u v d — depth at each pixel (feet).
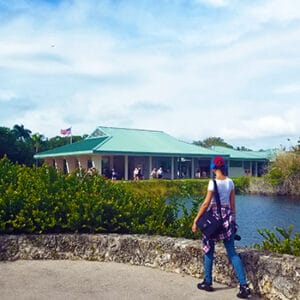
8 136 216.54
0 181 25.40
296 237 22.36
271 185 134.82
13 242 21.98
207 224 16.81
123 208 24.25
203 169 174.60
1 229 22.59
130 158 155.84
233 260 16.66
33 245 22.07
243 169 187.93
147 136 165.89
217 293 16.84
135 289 17.24
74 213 23.08
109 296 16.34
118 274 19.38
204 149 164.96
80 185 25.99
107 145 142.20
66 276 18.98
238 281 17.22
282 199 117.50
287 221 67.82
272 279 16.26
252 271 17.07
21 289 17.06
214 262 18.45
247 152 198.08
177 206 27.14
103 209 23.62
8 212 23.20
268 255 17.06
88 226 23.21
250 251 17.78
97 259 21.84
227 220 16.83
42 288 17.22
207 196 17.11
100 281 18.29
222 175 17.42
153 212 24.80
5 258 21.72
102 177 27.66
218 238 16.83
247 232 53.88
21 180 25.68
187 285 17.81
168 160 160.76
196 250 19.15
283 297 15.75
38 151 249.75
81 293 16.66
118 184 28.14
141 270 20.08
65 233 23.09
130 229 23.72
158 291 17.01
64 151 149.07
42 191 24.27
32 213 23.03
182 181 108.78
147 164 156.66
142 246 21.06
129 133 165.07
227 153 178.50
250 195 133.39
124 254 21.49
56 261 21.63
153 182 103.55
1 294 16.40
